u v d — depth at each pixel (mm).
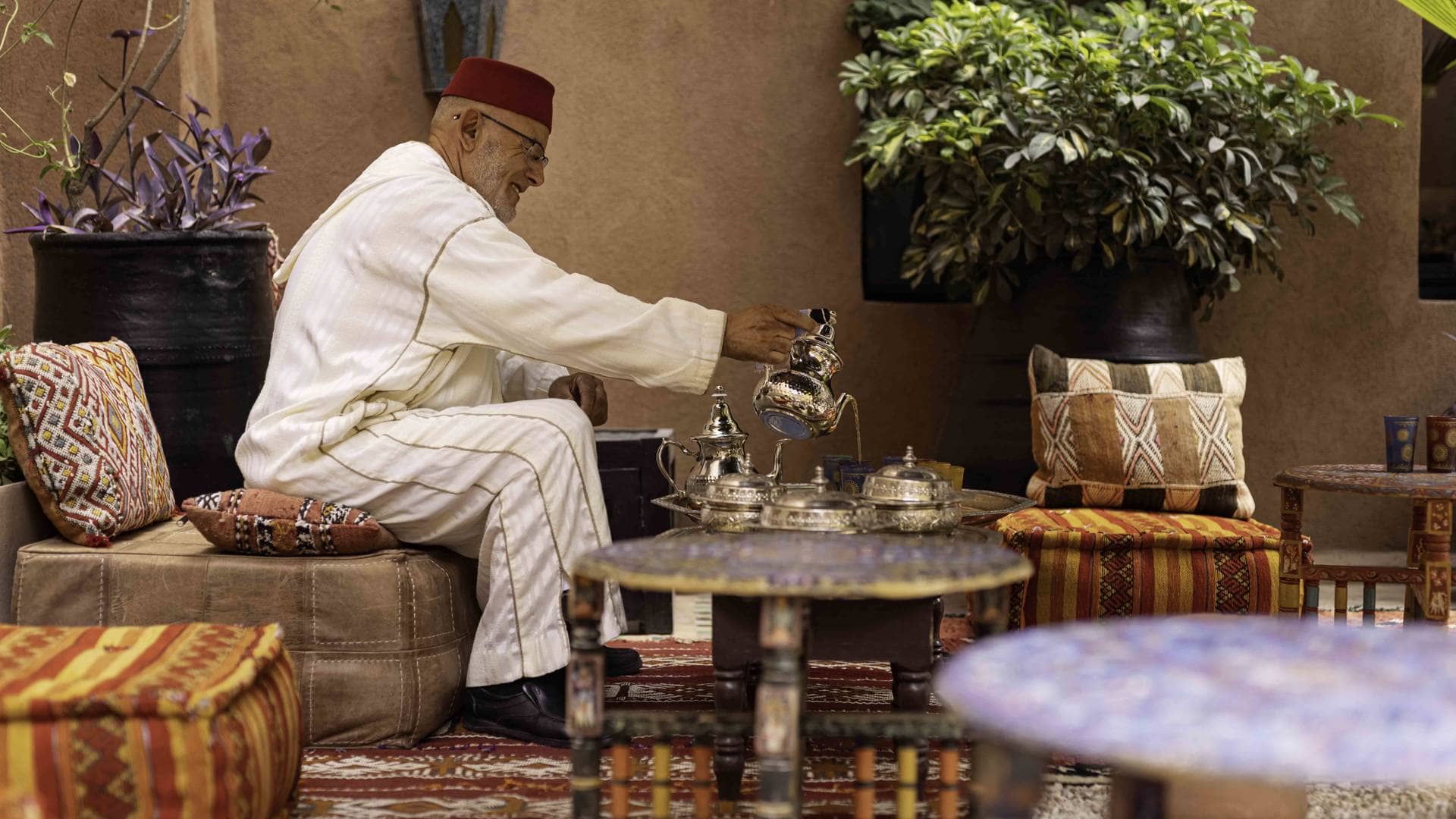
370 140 5340
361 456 3043
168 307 3830
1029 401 4887
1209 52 4828
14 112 4461
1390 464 3443
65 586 2996
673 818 2471
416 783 2707
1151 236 4770
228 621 2947
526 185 3562
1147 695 1340
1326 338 5625
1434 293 5832
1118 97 4625
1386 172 5566
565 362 3141
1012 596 3660
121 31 4070
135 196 4027
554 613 3033
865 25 5496
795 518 2326
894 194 5742
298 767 2342
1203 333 5621
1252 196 4945
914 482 2545
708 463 3053
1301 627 1651
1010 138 4836
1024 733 1268
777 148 5578
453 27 5215
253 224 4168
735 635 2484
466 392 3295
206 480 3900
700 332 3098
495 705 3059
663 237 5543
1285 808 1675
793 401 2877
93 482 3080
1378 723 1245
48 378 3057
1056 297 4902
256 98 5301
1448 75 5766
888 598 2354
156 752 1932
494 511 3037
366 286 3143
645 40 5500
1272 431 5633
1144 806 1622
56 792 1900
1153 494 3973
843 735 1948
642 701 3338
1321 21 5543
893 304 5680
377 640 2936
